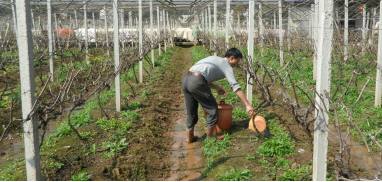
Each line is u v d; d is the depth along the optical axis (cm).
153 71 1277
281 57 1365
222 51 1228
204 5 1836
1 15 1312
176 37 2872
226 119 562
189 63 1681
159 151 505
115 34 659
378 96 680
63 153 461
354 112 661
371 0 1105
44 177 384
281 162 421
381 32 660
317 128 328
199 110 723
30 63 312
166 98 866
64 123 591
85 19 1336
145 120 639
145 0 1366
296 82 1020
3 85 902
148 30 2455
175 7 1889
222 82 1024
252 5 666
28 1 306
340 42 1234
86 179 382
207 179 405
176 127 645
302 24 2017
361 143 516
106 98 797
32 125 319
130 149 488
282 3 1290
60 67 1186
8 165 429
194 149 518
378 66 670
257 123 514
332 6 310
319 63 322
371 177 389
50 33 965
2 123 620
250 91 712
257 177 390
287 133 536
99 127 580
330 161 435
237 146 499
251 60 660
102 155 461
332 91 852
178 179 411
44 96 812
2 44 955
